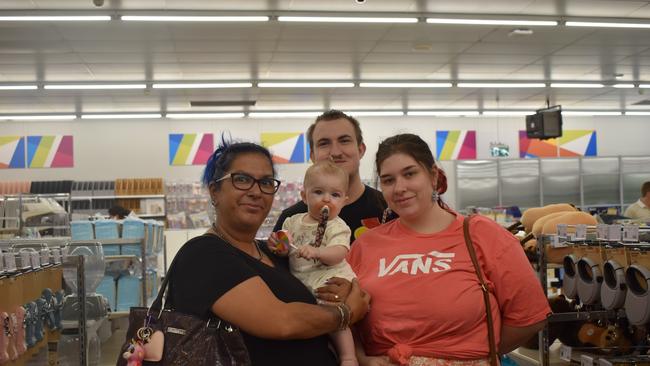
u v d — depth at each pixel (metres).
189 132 15.10
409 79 11.69
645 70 11.45
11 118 14.12
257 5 7.42
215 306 1.67
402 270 2.10
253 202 1.85
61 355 4.55
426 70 11.03
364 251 2.28
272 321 1.68
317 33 8.58
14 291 3.78
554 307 3.78
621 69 11.33
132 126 14.94
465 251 2.11
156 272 7.07
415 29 8.52
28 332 4.00
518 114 15.87
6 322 3.50
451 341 2.01
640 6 7.89
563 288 3.78
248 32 8.42
